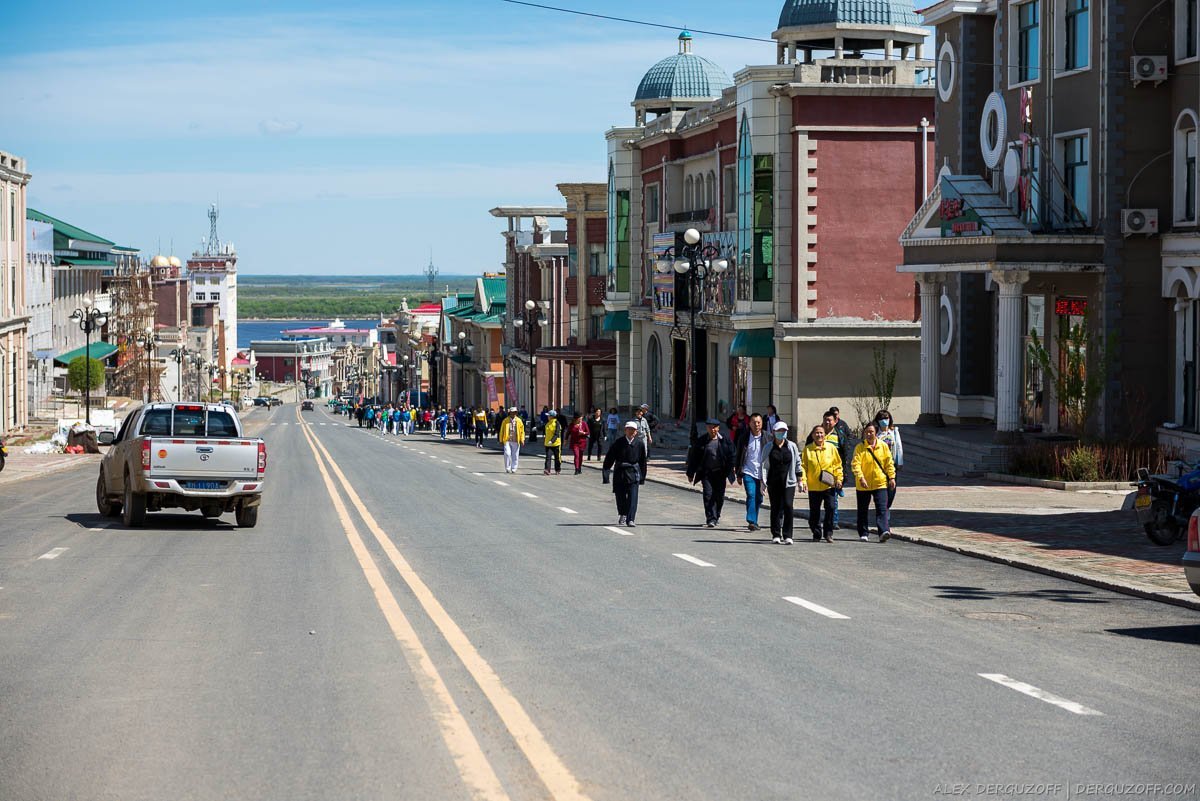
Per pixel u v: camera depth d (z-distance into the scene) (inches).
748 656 579.5
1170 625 676.7
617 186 3073.3
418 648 593.6
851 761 412.5
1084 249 1594.5
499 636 625.0
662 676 536.7
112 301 5497.1
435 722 459.5
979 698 500.7
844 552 996.6
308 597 749.3
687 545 1035.9
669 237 2682.1
